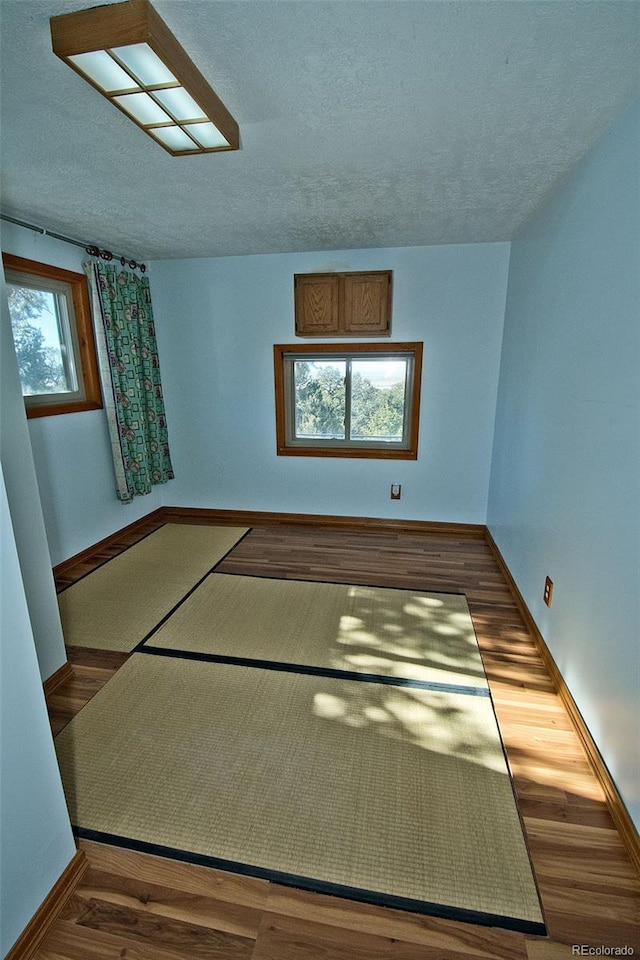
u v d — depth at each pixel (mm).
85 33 1117
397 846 1312
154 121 1521
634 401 1393
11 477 1742
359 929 1132
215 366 3936
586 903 1176
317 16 1108
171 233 2959
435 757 1605
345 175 2066
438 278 3416
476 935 1115
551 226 2293
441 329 3506
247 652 2209
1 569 1006
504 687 1961
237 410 4004
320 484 4031
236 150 1800
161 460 4059
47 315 2980
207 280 3742
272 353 3803
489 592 2801
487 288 3369
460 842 1320
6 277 2672
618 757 1396
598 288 1690
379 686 1966
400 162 1939
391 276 3438
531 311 2631
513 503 2871
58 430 3012
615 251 1561
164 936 1126
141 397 3750
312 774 1541
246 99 1471
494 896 1191
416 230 2961
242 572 3084
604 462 1581
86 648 2250
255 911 1173
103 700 1895
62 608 2619
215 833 1356
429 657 2166
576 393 1862
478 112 1552
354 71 1327
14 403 1755
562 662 1899
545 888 1209
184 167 1973
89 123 1594
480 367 3521
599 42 1203
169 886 1229
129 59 1179
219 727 1747
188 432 4156
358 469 3928
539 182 2160
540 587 2250
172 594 2781
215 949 1100
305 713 1813
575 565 1807
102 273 3201
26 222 2664
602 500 1586
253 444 4059
